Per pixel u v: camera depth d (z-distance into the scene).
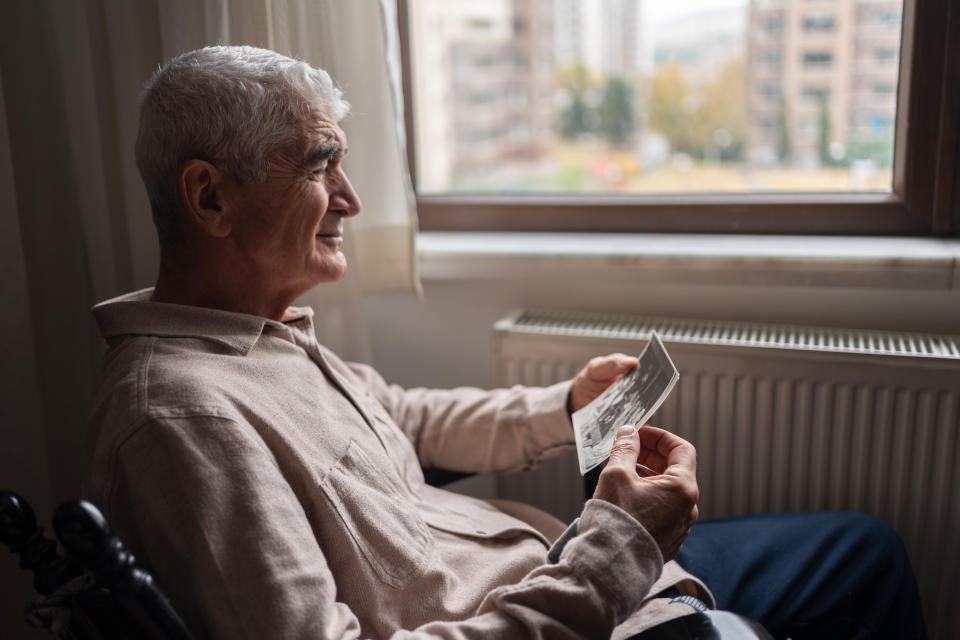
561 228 1.55
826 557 1.05
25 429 1.26
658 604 0.90
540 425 1.15
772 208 1.44
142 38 1.19
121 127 1.21
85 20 1.20
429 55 1.68
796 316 1.36
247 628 0.71
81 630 0.76
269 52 0.91
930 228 1.37
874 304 1.32
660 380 0.95
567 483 1.40
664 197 1.51
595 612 0.72
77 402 1.38
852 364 1.19
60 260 1.32
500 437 1.18
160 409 0.76
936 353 1.17
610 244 1.44
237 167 0.85
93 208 1.26
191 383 0.79
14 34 1.23
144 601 0.65
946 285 1.24
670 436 0.90
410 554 0.88
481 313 1.53
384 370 1.61
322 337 1.31
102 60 1.22
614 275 1.38
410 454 1.14
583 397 1.14
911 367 1.16
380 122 1.31
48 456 1.38
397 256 1.37
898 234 1.39
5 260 1.21
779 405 1.25
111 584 0.63
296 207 0.89
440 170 1.85
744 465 1.29
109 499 0.76
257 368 0.88
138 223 1.25
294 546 0.74
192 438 0.75
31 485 1.28
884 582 1.04
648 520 0.77
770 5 2.09
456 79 3.07
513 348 1.36
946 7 1.27
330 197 0.96
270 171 0.86
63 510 0.61
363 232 1.36
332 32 1.23
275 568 0.72
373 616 0.83
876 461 1.22
